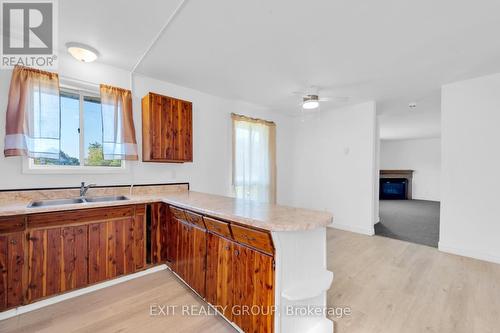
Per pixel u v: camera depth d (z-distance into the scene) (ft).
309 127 16.76
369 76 9.96
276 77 10.19
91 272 7.16
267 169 15.40
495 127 9.54
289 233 4.84
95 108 9.18
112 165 9.50
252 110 14.80
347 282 7.98
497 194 9.52
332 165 15.38
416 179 29.91
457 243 10.46
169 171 10.91
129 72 9.68
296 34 6.97
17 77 7.09
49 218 6.48
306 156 16.94
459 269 8.95
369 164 13.55
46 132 7.45
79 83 8.50
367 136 13.60
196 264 6.81
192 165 11.80
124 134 9.16
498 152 9.48
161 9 5.93
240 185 13.94
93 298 6.90
